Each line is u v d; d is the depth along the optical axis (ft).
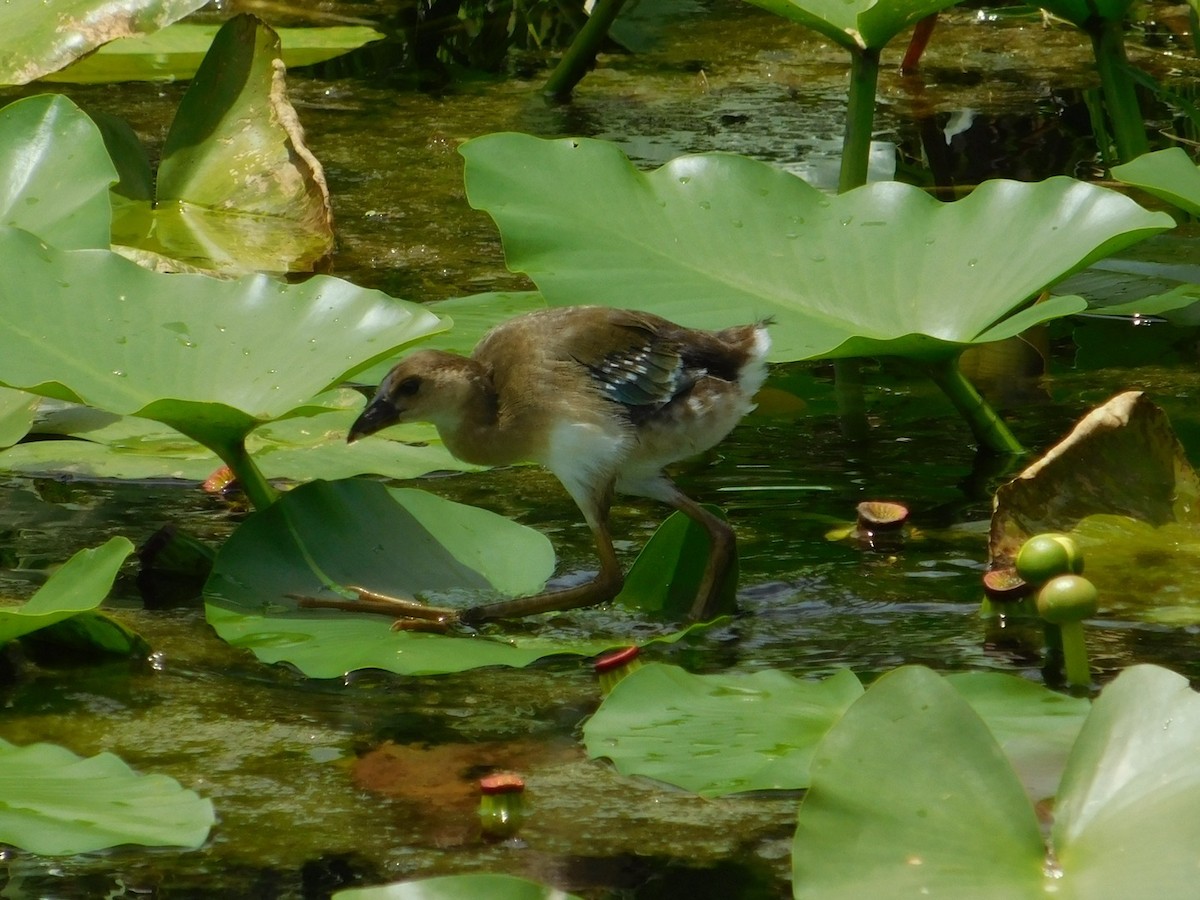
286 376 25.32
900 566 25.93
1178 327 36.91
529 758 19.83
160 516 27.66
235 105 44.96
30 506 27.96
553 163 33.42
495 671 22.59
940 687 16.96
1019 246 29.91
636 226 32.40
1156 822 15.55
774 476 29.71
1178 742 16.33
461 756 19.86
